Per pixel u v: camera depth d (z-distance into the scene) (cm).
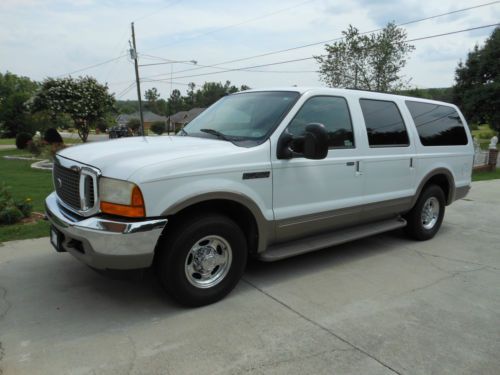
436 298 402
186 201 335
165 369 278
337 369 284
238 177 366
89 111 2684
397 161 518
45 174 1326
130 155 339
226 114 459
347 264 491
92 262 322
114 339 313
